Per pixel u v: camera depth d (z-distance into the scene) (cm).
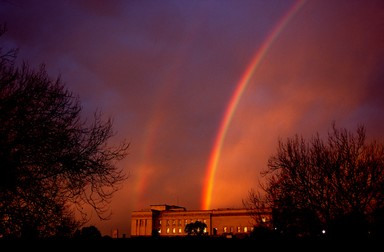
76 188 1388
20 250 1424
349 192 2267
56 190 1347
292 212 2311
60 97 1399
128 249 1817
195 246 1945
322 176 2327
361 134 2408
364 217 2209
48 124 1335
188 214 9688
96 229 1792
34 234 1338
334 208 2270
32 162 1305
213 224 9238
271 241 2056
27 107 1320
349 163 2316
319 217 2278
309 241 2097
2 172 1216
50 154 1323
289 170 2406
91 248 1700
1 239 1387
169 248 1898
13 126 1291
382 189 2259
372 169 2297
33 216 1292
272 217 2378
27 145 1295
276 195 2419
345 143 2388
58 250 1534
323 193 2311
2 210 1266
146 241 1922
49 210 1313
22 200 1291
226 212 9225
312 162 2383
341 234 2167
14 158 1259
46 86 1388
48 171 1327
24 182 1266
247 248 1989
